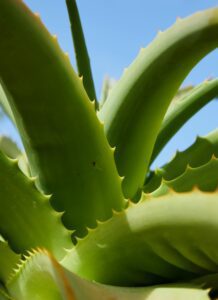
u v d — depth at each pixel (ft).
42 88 1.34
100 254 1.31
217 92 1.91
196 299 1.07
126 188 1.62
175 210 1.15
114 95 1.63
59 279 1.10
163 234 1.19
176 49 1.50
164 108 1.59
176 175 1.67
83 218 1.49
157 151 1.86
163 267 1.28
